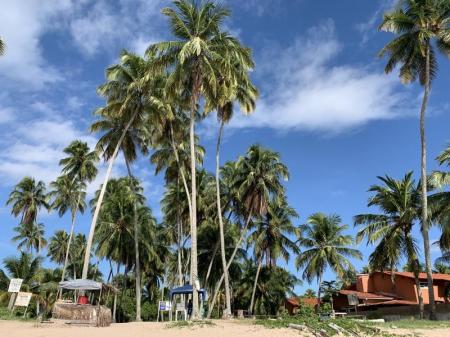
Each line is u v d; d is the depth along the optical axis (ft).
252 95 111.04
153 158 138.51
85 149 167.53
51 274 193.47
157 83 109.70
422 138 96.89
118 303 208.33
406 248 112.78
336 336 57.82
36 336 56.44
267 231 160.15
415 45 97.25
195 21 92.94
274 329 62.03
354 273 162.91
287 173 138.92
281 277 205.98
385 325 69.72
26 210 197.98
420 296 110.01
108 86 109.19
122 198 156.76
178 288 93.15
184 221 160.86
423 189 94.84
